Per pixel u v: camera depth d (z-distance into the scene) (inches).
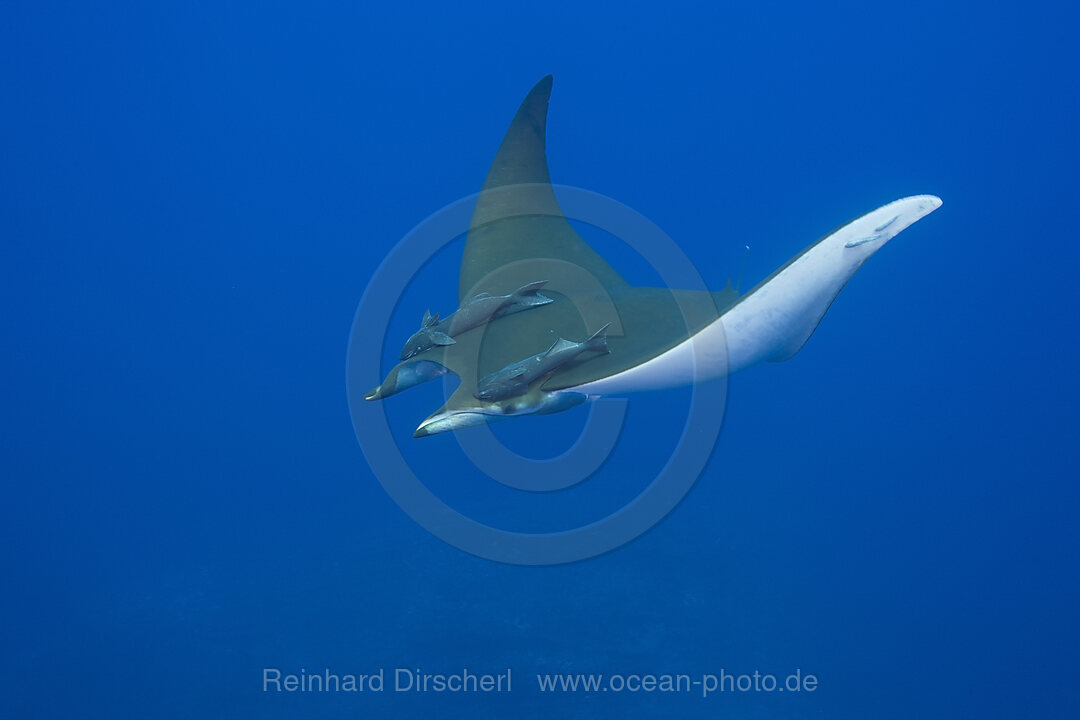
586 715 294.2
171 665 332.5
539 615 340.5
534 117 278.1
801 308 170.6
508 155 282.0
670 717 294.2
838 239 161.8
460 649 327.0
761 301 168.1
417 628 338.6
